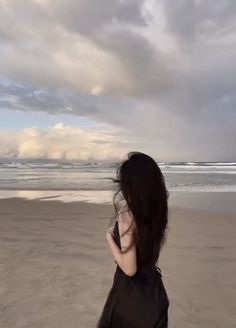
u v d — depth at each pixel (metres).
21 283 5.31
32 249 7.10
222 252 6.99
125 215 2.28
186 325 4.13
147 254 2.30
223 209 12.84
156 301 2.32
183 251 7.05
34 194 18.11
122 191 2.31
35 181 28.02
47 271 5.82
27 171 51.12
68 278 5.52
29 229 9.00
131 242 2.25
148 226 2.26
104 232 8.64
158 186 2.30
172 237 8.23
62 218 10.65
